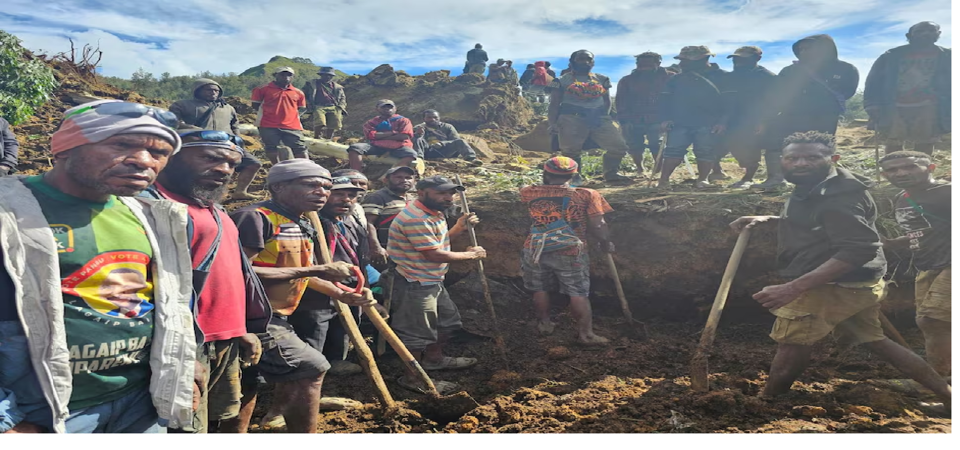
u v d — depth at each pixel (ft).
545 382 14.94
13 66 31.58
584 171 27.50
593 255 19.65
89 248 6.61
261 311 9.31
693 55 21.58
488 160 33.55
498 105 49.01
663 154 22.21
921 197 12.92
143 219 7.12
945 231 12.62
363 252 14.93
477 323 18.63
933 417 12.06
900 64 18.44
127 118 6.54
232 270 8.48
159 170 6.93
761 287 18.13
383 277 15.38
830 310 11.84
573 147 23.82
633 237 19.38
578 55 23.79
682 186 22.45
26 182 6.63
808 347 12.39
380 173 26.30
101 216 6.80
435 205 14.85
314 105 34.58
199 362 7.93
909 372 11.97
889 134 18.85
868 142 27.61
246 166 22.86
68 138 6.43
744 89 20.86
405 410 12.49
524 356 16.81
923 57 18.12
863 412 12.16
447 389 14.55
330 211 12.91
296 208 11.21
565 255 17.22
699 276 18.66
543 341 17.69
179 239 7.34
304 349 10.51
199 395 7.82
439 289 15.23
